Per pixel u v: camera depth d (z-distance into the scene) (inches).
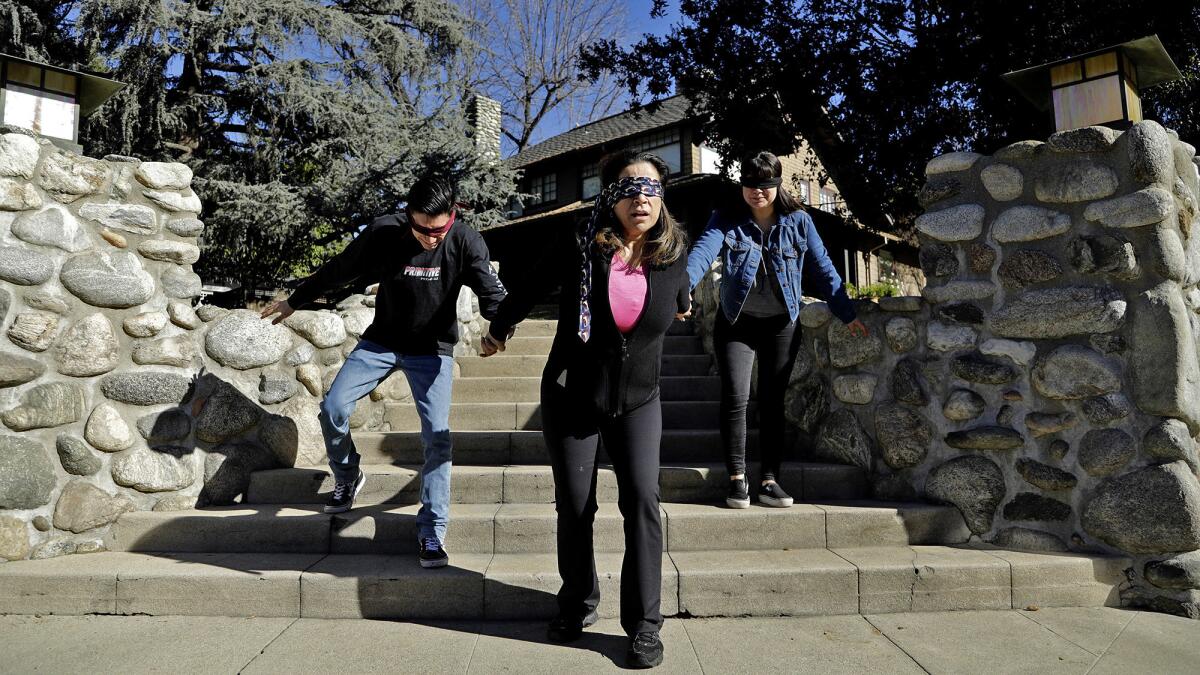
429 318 117.9
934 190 141.3
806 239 133.2
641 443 92.9
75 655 92.7
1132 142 119.7
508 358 214.1
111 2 426.9
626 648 95.9
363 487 137.4
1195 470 116.6
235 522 123.6
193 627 103.0
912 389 138.6
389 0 561.9
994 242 133.8
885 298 145.7
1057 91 132.5
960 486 130.9
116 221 130.6
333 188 476.4
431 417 116.6
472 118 761.6
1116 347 120.6
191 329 138.6
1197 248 129.2
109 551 123.3
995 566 112.8
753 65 435.8
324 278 121.1
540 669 89.1
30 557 117.3
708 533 123.9
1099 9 336.2
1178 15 325.7
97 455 125.2
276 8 475.5
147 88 455.2
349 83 529.0
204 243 466.3
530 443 156.1
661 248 91.0
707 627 104.4
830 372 152.9
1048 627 104.1
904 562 114.0
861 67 422.0
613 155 94.7
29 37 444.8
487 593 107.7
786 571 109.6
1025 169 131.6
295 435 150.3
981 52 372.8
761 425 134.8
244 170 493.0
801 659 92.4
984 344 133.0
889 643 97.9
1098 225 123.1
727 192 506.0
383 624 105.0
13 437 117.6
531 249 640.4
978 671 88.7
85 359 124.8
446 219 114.6
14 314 119.6
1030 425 126.4
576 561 96.3
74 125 132.8
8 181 120.3
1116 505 116.7
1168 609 111.9
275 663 90.5
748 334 133.6
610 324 90.0
